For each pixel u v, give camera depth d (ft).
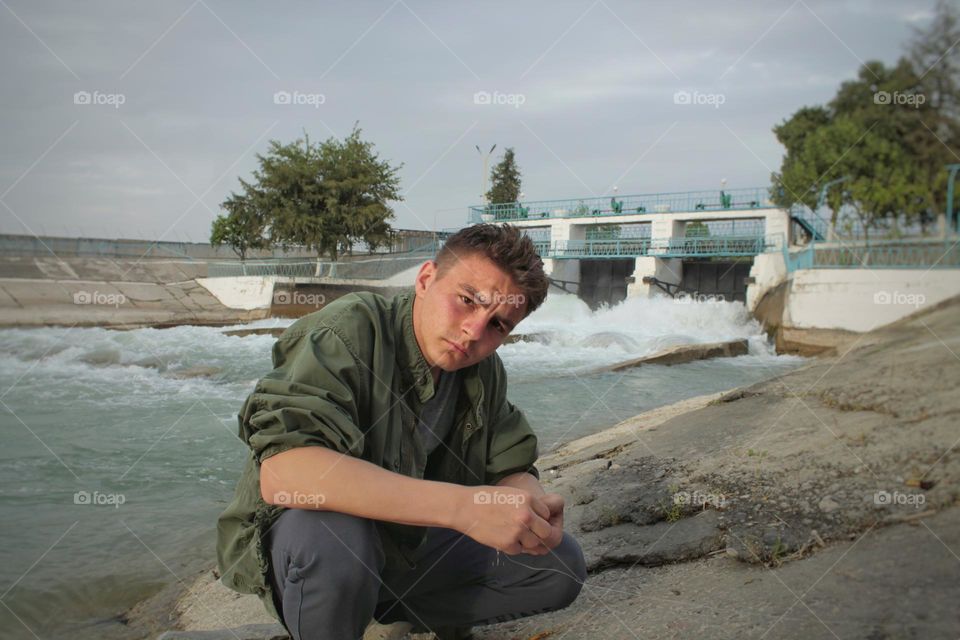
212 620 9.31
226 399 31.42
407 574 6.36
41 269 70.95
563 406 32.12
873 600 5.54
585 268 111.75
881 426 7.18
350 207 91.56
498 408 6.70
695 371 45.91
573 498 11.44
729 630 5.89
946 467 6.45
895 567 5.90
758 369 46.52
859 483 7.44
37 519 14.48
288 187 91.25
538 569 6.32
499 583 6.40
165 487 17.34
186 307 76.28
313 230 90.27
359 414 5.67
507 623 7.61
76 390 33.30
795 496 8.11
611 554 8.64
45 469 18.79
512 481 6.57
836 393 8.00
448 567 6.37
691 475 10.30
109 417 26.66
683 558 8.12
